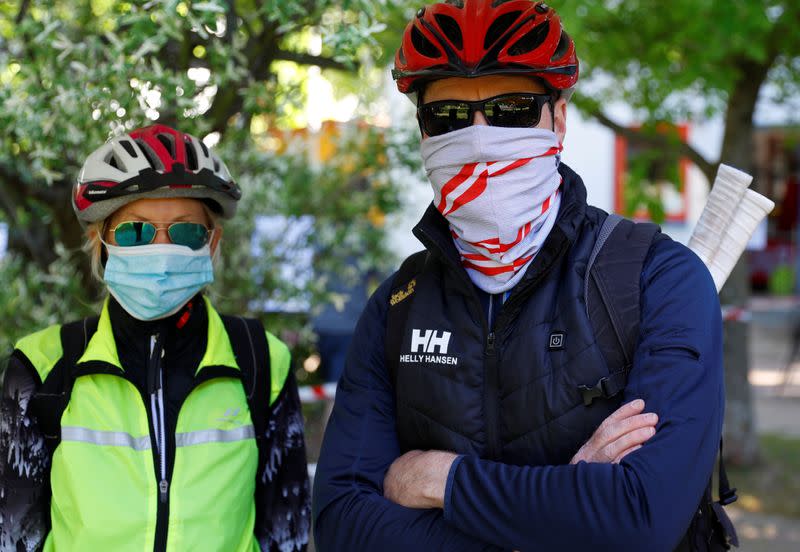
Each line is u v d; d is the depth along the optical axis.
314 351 6.25
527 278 1.80
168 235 2.16
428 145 1.92
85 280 3.94
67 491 2.00
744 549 5.23
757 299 19.75
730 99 6.57
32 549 2.01
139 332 2.15
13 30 3.06
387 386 1.99
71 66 2.93
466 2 1.87
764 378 11.47
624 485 1.60
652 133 6.84
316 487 1.95
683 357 1.70
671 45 5.80
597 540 1.60
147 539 1.98
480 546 1.73
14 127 2.84
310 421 6.05
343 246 5.30
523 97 1.87
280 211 4.61
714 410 1.69
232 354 2.20
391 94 4.98
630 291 1.77
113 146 2.18
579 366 1.73
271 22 3.07
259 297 4.66
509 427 1.77
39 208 4.04
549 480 1.64
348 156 5.04
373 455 1.93
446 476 1.74
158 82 2.67
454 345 1.84
